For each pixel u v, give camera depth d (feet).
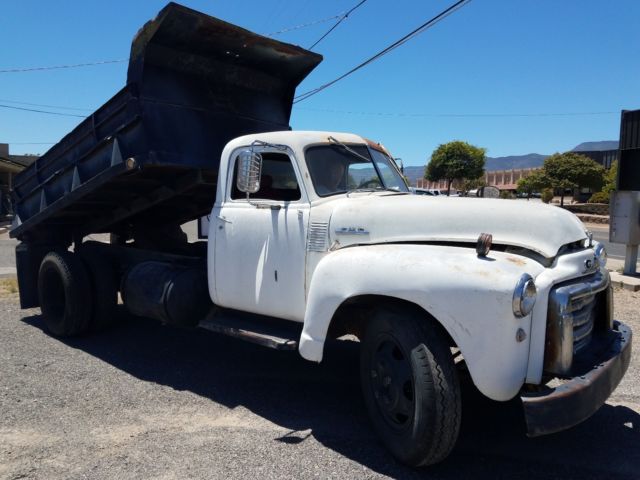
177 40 17.13
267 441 12.82
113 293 21.71
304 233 14.08
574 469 11.52
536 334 10.57
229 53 18.75
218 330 15.67
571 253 11.82
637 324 23.03
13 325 24.20
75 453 12.25
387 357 11.89
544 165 147.13
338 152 15.49
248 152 14.39
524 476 11.25
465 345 10.53
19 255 23.85
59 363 18.66
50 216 22.33
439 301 10.79
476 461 11.87
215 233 16.31
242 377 17.20
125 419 14.10
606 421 13.82
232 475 11.27
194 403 15.16
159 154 16.94
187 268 17.88
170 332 22.47
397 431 11.60
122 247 21.93
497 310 10.27
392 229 12.89
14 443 12.75
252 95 20.67
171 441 12.83
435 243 12.35
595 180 141.59
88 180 19.52
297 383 16.65
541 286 10.63
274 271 14.70
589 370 10.91
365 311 13.75
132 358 19.19
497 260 10.89
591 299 12.21
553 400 9.87
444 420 10.71
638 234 33.53
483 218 12.16
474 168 176.65
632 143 33.55
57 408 14.79
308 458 11.99
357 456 12.09
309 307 13.05
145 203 20.71
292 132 15.14
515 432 13.20
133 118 16.98
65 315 21.09
